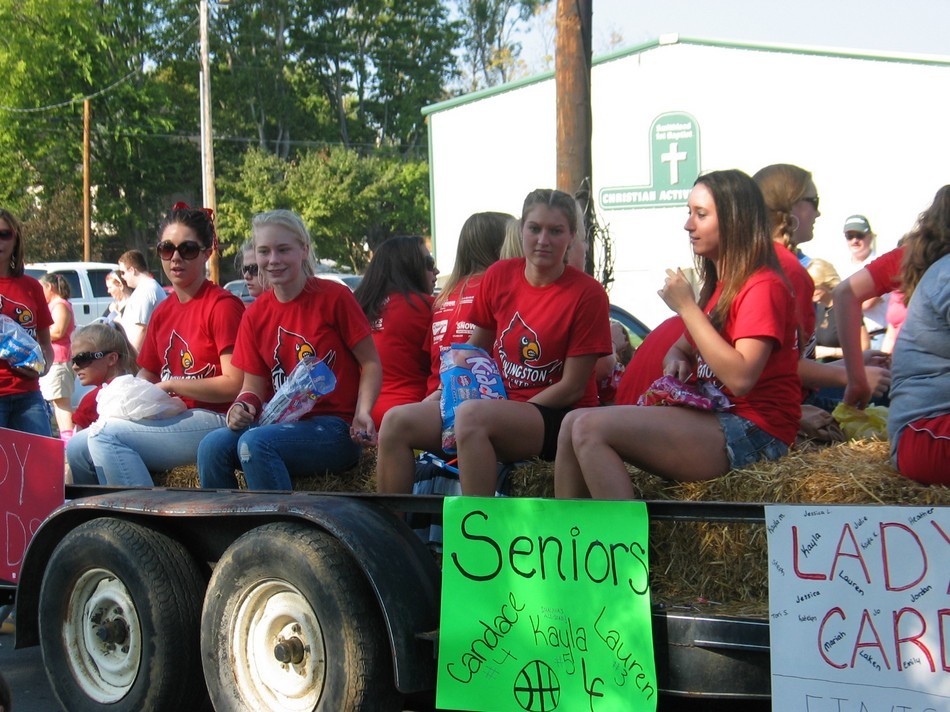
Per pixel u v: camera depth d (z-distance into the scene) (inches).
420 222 1897.1
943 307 135.3
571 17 324.5
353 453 192.4
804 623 124.2
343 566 148.8
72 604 177.9
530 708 140.4
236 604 159.3
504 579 142.5
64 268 863.1
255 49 2128.4
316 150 2062.0
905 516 119.0
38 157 1739.7
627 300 910.4
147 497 172.6
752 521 128.8
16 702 198.4
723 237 151.4
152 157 1870.1
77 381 498.3
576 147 326.6
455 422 162.9
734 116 884.0
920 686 118.0
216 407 214.1
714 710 165.3
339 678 146.8
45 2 1715.1
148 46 1988.2
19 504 198.5
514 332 177.8
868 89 861.2
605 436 147.5
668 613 136.6
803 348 177.9
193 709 171.2
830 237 875.4
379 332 209.6
